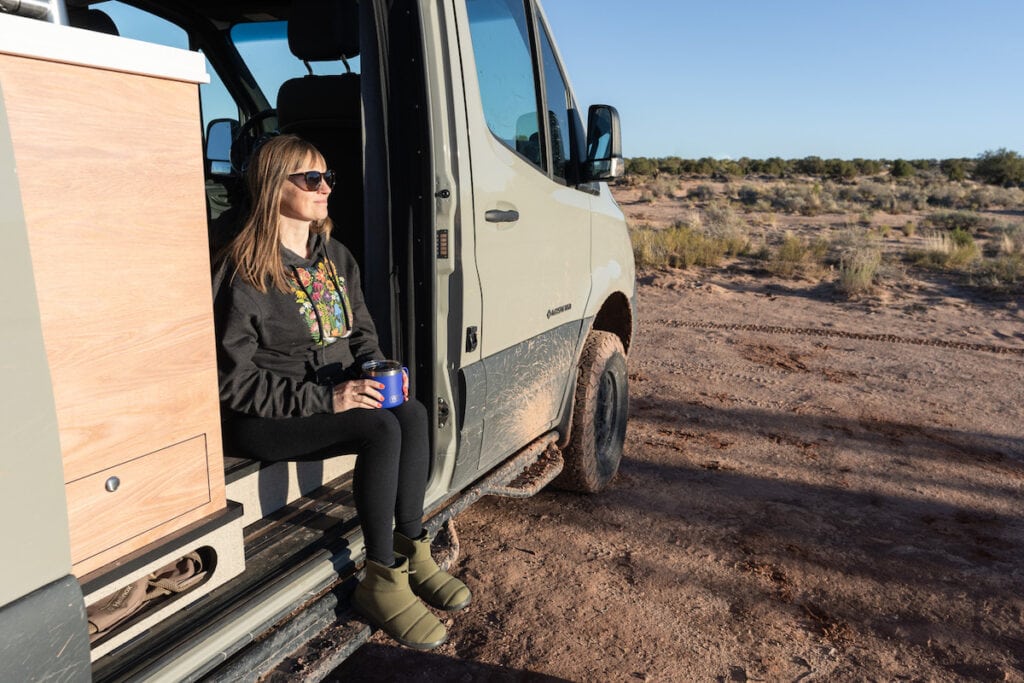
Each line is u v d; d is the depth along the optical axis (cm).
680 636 295
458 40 244
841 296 1081
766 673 275
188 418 162
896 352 780
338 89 286
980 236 2016
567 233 332
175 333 156
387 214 232
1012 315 968
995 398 632
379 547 209
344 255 228
